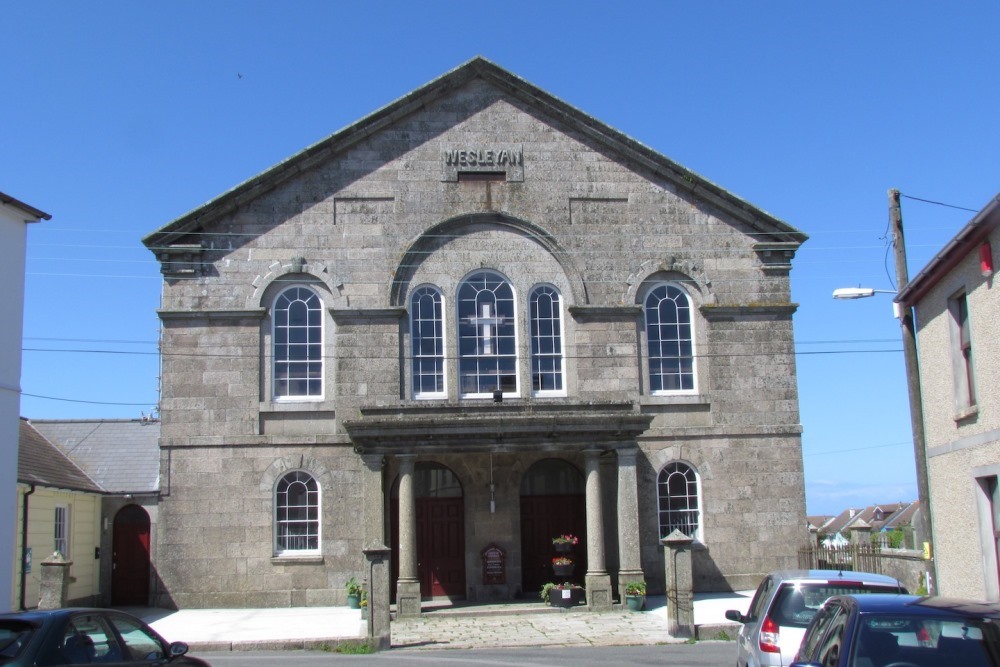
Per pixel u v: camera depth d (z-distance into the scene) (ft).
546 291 92.32
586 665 57.31
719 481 90.79
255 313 88.99
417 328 90.89
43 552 81.15
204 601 85.61
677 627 69.10
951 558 58.70
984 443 53.11
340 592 86.48
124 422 102.68
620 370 90.89
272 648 67.67
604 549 86.63
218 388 88.28
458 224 92.07
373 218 91.35
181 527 86.53
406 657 62.85
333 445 88.17
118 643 35.60
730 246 93.97
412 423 81.35
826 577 40.70
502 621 78.48
